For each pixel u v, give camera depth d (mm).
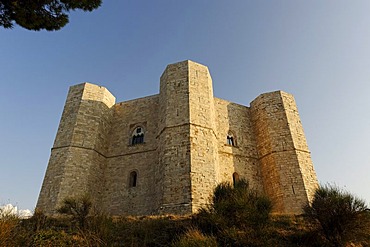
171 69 24391
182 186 18297
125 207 21750
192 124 20812
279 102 26328
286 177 22469
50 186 20781
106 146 25219
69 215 15188
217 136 24719
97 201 22281
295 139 24219
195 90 22922
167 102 22562
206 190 18438
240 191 13992
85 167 22078
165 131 21109
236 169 24016
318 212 12336
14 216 11867
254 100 28344
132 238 12102
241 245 10984
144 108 26688
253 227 11930
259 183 24109
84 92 25453
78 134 23188
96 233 11992
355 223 11477
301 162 23016
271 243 11516
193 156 19391
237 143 25609
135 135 25703
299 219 14281
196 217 13656
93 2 10891
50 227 12891
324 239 11859
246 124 27344
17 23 10484
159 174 20266
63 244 11047
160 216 15484
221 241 11180
